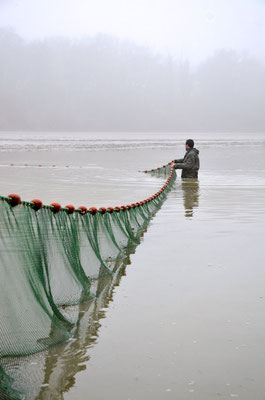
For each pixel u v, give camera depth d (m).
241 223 9.18
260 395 3.14
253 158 33.00
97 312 4.57
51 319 4.06
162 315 4.48
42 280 4.36
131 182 16.48
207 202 12.04
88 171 20.83
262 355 3.69
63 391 3.18
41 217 4.79
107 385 3.25
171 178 15.91
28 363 3.52
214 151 43.41
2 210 4.15
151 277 5.67
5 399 2.98
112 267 6.11
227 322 4.32
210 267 6.10
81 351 3.74
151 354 3.70
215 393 3.16
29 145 47.28
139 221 8.98
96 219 6.38
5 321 3.73
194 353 3.71
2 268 3.97
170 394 3.15
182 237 7.91
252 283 5.44
